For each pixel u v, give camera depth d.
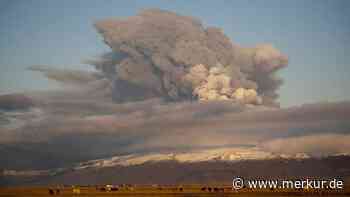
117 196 155.75
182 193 173.00
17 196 161.75
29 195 166.75
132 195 160.25
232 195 159.38
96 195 162.38
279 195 158.75
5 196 162.50
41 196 159.25
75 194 171.12
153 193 174.25
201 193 172.62
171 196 155.75
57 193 179.38
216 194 165.88
